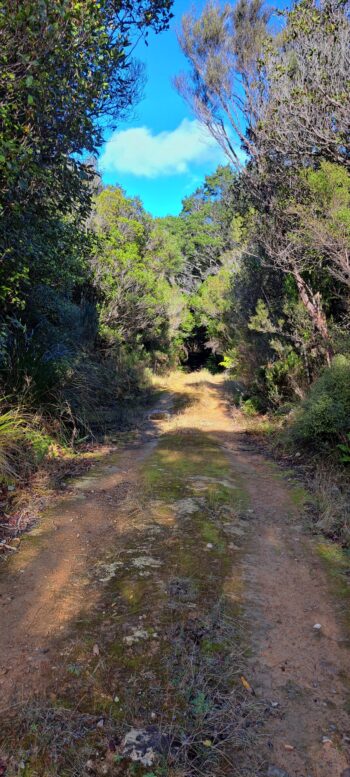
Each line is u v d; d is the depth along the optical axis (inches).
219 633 96.8
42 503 172.7
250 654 91.4
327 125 283.3
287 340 394.6
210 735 72.4
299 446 261.6
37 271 232.2
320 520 159.8
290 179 314.3
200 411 470.3
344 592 115.5
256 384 421.7
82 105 162.6
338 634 98.6
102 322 559.8
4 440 189.0
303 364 351.6
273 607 108.3
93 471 223.0
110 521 159.3
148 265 820.6
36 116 151.3
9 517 156.9
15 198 164.4
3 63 136.3
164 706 77.5
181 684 81.7
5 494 172.1
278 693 81.7
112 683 82.4
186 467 234.2
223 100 361.1
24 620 100.6
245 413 430.0
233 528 154.3
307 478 213.9
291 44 319.0
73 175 194.1
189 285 1425.9
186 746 70.2
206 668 86.6
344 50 273.3
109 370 491.5
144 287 670.5
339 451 220.7
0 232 170.4
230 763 67.9
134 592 112.0
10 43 132.3
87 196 211.6
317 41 289.4
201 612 104.0
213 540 143.3
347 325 298.0
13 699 78.2
